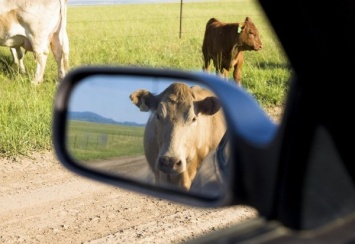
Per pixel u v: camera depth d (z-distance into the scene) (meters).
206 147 2.05
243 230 1.47
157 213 5.95
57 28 13.48
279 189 1.47
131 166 2.04
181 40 20.31
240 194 1.45
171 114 2.10
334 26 1.49
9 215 5.95
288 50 1.52
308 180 1.49
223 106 1.50
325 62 1.51
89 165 2.07
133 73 2.08
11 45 13.32
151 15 34.00
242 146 1.45
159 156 2.06
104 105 2.08
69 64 14.62
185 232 5.49
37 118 8.91
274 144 1.48
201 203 1.75
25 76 13.01
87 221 5.79
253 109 1.52
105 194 6.53
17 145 8.07
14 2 13.02
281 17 1.49
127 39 20.00
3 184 6.89
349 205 1.53
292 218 1.47
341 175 1.53
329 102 1.52
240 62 13.45
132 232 5.49
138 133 2.08
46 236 5.44
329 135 1.52
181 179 2.03
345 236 1.42
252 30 13.06
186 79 1.98
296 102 1.53
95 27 25.45
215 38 13.41
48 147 8.27
